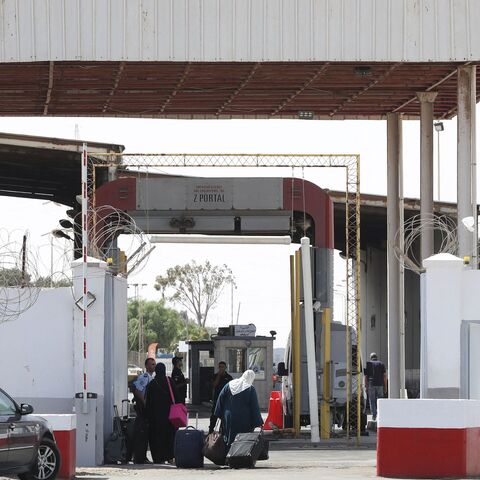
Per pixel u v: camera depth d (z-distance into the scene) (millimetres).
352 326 82375
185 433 51906
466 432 42125
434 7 70938
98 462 54188
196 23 69750
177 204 91688
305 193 91250
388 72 76438
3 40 68875
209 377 134750
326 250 90000
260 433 51125
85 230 55938
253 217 92188
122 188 91375
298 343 76812
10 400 41781
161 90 84312
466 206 73812
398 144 94062
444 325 49750
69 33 69125
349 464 54031
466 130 73938
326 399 75062
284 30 70188
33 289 54188
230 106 91375
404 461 41969
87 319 55344
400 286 90250
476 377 49594
